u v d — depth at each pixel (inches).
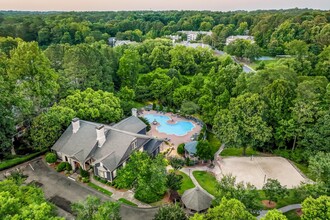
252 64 4296.3
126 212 1294.3
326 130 1553.9
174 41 5625.0
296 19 4717.0
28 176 1539.1
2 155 1691.7
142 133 1988.2
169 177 1385.3
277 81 1796.3
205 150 1705.2
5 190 981.2
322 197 976.3
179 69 3703.3
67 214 1261.1
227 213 887.1
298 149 1781.5
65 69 2284.7
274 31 4785.9
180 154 1900.8
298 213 1285.7
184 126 2409.0
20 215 810.8
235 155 1882.4
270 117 1801.2
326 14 4434.1
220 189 1176.8
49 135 1660.9
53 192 1417.3
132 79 3004.4
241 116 1753.2
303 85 1800.0
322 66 2549.2
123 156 1531.7
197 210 1231.5
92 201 1013.2
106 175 1494.8
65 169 1599.4
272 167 1706.4
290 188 1480.1
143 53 3991.1
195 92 2667.3
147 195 1312.7
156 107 2773.1
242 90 2096.5
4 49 3211.1
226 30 6166.3
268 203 1360.7
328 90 1801.2
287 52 3678.6
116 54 3257.9
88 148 1589.6
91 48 2625.5
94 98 2018.9
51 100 2031.3
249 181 1552.7
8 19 5649.6
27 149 1812.3
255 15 7588.6
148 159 1352.1
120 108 2197.3
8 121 1600.6
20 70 1776.6
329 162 1261.1
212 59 3838.6
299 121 1673.2
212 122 2199.8
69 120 1769.2
